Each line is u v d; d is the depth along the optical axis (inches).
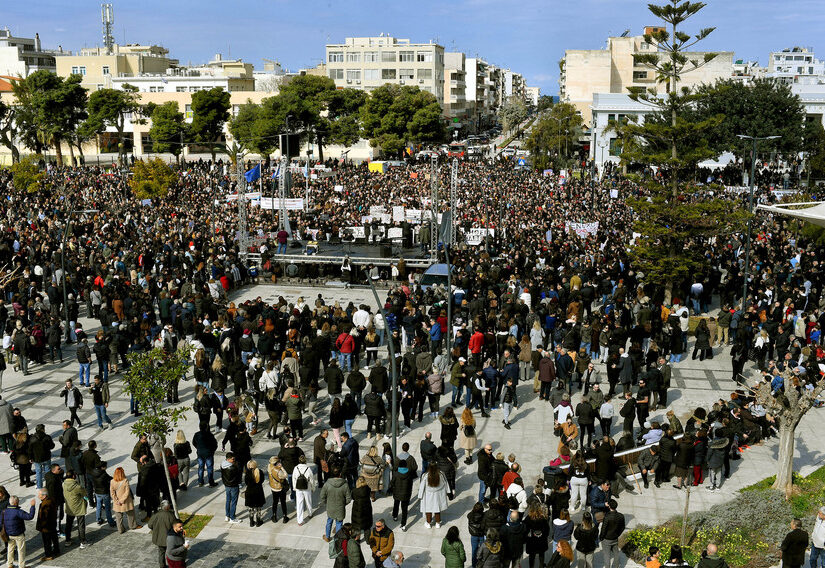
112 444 802.8
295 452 668.7
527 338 975.0
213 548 610.2
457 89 6053.2
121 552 609.9
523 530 543.8
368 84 5413.4
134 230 1690.5
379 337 1072.8
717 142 2847.0
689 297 1235.9
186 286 1195.3
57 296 1163.9
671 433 712.4
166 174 2436.0
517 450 779.4
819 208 1058.7
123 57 5260.8
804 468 735.1
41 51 6515.8
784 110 2847.0
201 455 711.7
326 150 4603.8
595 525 574.2
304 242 1738.4
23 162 2447.1
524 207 2060.8
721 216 1199.6
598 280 1261.1
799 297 1089.4
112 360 999.0
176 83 4840.1
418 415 853.2
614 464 677.9
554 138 3602.4
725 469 720.3
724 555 585.0
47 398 927.7
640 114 3442.4
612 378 901.8
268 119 3619.6
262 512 670.5
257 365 863.1
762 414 799.1
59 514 634.2
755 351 995.9
